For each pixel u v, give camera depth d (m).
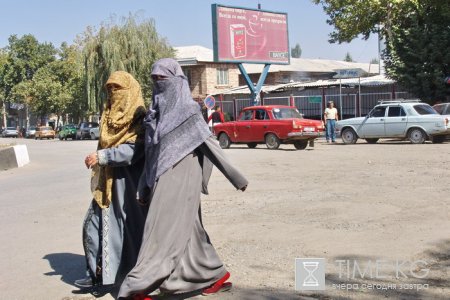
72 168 17.75
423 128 21.80
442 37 28.38
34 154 26.39
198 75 50.16
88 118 62.31
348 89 35.94
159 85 4.32
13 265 6.03
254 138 23.19
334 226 7.05
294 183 11.25
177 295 4.64
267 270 5.34
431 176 11.31
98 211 4.71
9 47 82.06
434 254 5.60
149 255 4.13
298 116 23.27
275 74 51.91
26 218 8.90
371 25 33.56
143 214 4.60
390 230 6.68
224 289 4.74
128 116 4.54
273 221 7.55
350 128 24.16
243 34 32.00
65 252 6.54
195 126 4.25
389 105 22.95
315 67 56.59
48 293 4.99
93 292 4.87
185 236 4.23
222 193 10.34
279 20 33.84
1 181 15.17
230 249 6.18
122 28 46.16
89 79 45.84
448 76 28.72
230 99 44.38
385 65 31.17
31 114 85.94
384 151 18.58
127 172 4.64
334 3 34.06
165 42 47.69
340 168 13.66
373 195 9.24
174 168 4.22
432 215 7.43
